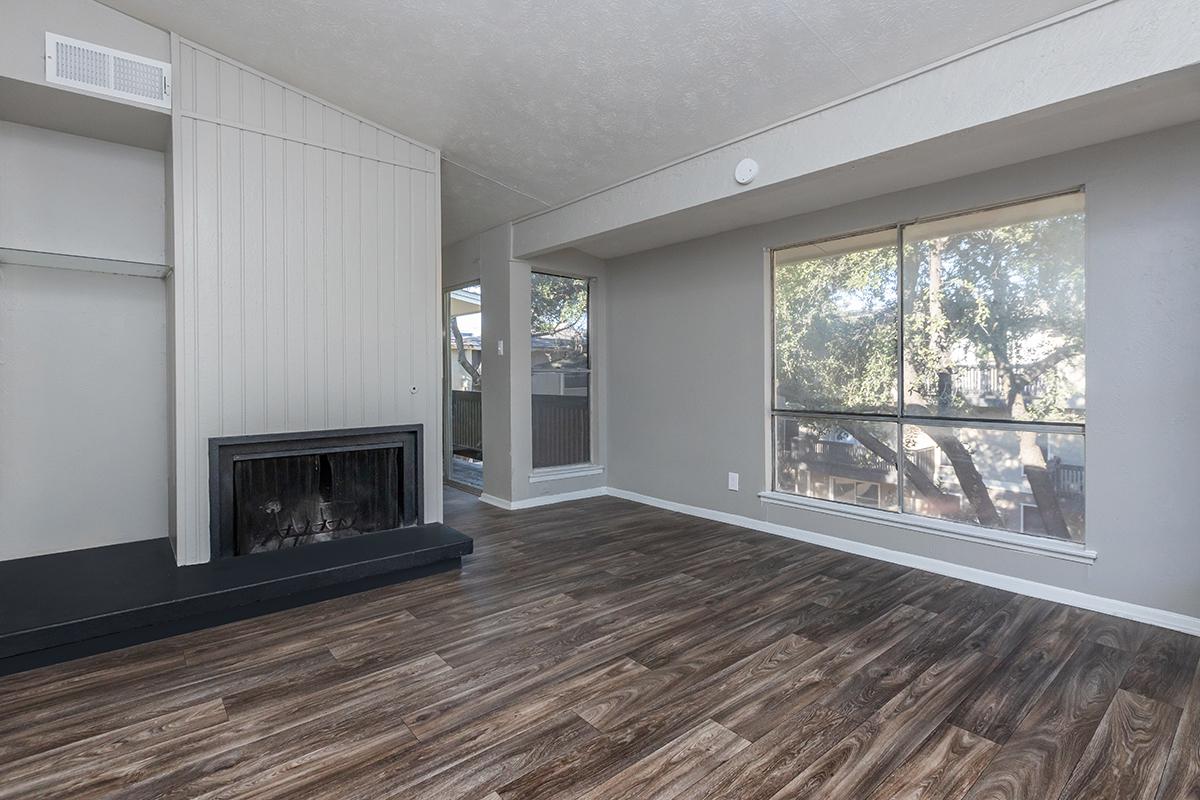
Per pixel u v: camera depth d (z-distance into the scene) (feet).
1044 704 6.84
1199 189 8.38
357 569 10.21
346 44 9.98
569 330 18.24
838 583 10.77
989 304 10.68
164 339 12.07
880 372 12.25
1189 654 7.95
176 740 6.24
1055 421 9.96
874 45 7.95
